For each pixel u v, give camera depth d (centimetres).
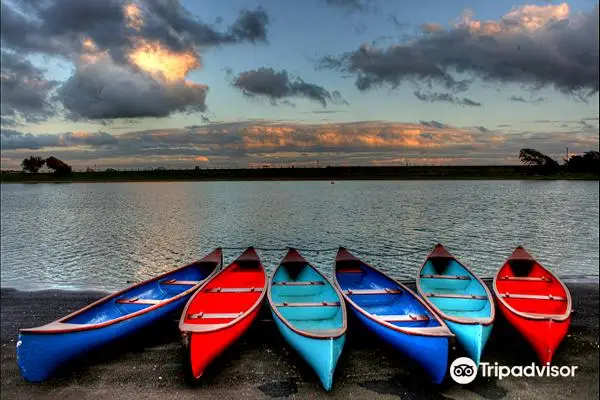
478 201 4616
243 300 1023
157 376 782
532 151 12194
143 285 1063
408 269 1670
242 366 815
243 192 7400
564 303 937
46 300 1245
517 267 1227
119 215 3588
